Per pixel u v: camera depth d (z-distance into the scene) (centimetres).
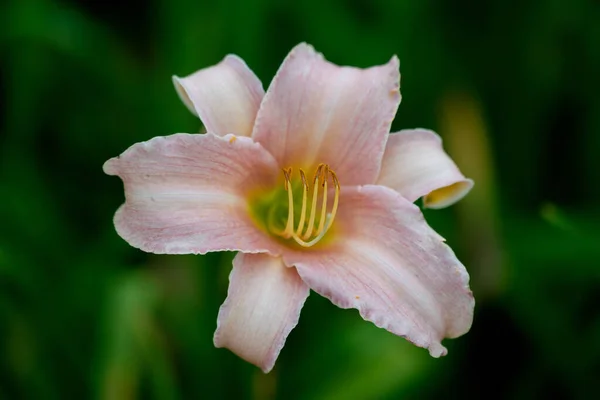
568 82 73
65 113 71
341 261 55
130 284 63
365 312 53
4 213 64
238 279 53
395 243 55
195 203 53
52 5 69
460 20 74
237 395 63
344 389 62
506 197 72
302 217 55
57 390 63
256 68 68
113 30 73
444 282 54
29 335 63
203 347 63
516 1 73
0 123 71
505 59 74
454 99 71
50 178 70
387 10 71
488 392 67
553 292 66
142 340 62
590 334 65
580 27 72
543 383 66
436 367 64
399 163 57
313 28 70
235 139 54
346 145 56
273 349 52
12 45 69
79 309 63
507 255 66
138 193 52
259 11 67
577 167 73
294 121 56
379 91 56
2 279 62
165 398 62
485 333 68
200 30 67
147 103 70
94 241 67
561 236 64
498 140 74
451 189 57
